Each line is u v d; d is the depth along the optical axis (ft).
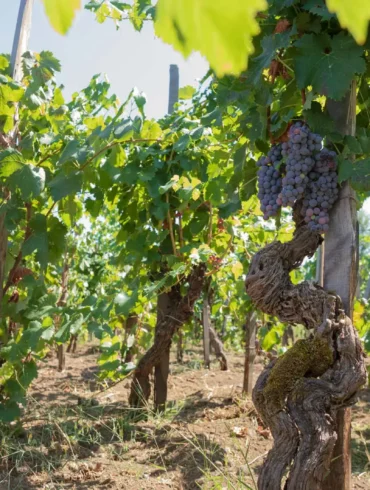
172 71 18.95
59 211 14.65
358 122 8.48
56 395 19.94
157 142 14.96
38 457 12.63
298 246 7.13
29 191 11.69
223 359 25.57
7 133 12.57
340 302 6.77
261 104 7.78
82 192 15.83
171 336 15.88
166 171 14.79
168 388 21.15
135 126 12.89
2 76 11.79
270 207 7.38
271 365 6.88
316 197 6.86
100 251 32.81
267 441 13.75
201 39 0.74
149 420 15.52
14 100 12.12
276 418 6.43
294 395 6.45
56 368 26.86
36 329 13.50
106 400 18.76
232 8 0.71
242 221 17.79
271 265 6.98
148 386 16.37
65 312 13.74
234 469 11.84
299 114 7.54
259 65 7.26
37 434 14.38
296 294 6.84
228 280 21.68
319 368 6.59
